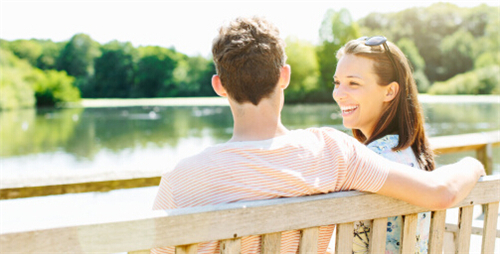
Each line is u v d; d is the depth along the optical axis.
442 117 28.83
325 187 1.12
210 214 0.97
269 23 1.12
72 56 64.69
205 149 1.10
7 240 0.83
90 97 66.38
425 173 1.18
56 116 39.22
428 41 66.56
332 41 58.50
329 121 28.94
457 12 67.00
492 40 65.25
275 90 1.11
